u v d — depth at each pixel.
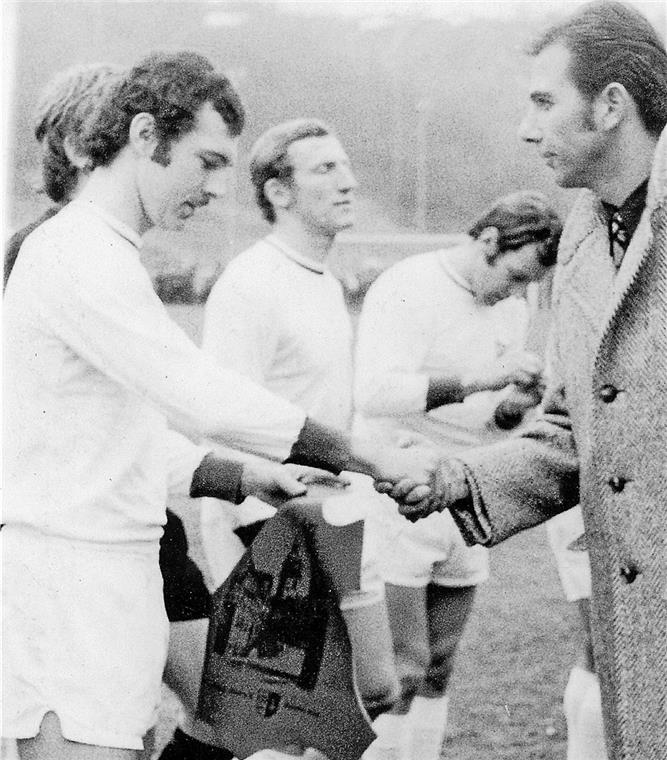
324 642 2.29
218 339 2.40
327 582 2.29
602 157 1.91
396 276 2.44
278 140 2.45
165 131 2.08
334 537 2.30
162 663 2.05
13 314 1.96
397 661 2.43
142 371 1.91
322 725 2.29
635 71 1.88
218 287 2.40
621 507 1.74
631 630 1.75
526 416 2.44
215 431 1.91
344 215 2.46
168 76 2.09
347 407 2.44
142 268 1.99
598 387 1.74
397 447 2.25
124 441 1.97
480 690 2.46
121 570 1.96
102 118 2.08
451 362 2.44
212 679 2.31
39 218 2.29
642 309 1.68
